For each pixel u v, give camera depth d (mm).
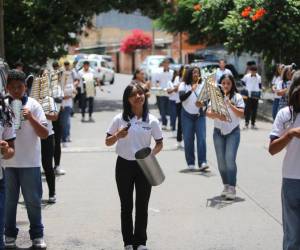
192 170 12297
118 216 8820
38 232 7258
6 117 6227
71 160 13742
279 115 5711
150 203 9539
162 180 6781
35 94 8906
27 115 6859
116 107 28031
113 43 80812
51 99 8977
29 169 7074
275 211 8992
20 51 24156
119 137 6766
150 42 71125
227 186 9750
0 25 15500
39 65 25328
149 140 6988
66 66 16953
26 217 8797
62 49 25812
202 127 12188
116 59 78812
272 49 23859
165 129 19344
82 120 22094
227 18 23766
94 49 81250
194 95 12086
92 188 10750
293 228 5641
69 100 15977
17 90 6922
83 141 16844
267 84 27656
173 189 10531
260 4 22938
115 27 82062
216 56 32969
